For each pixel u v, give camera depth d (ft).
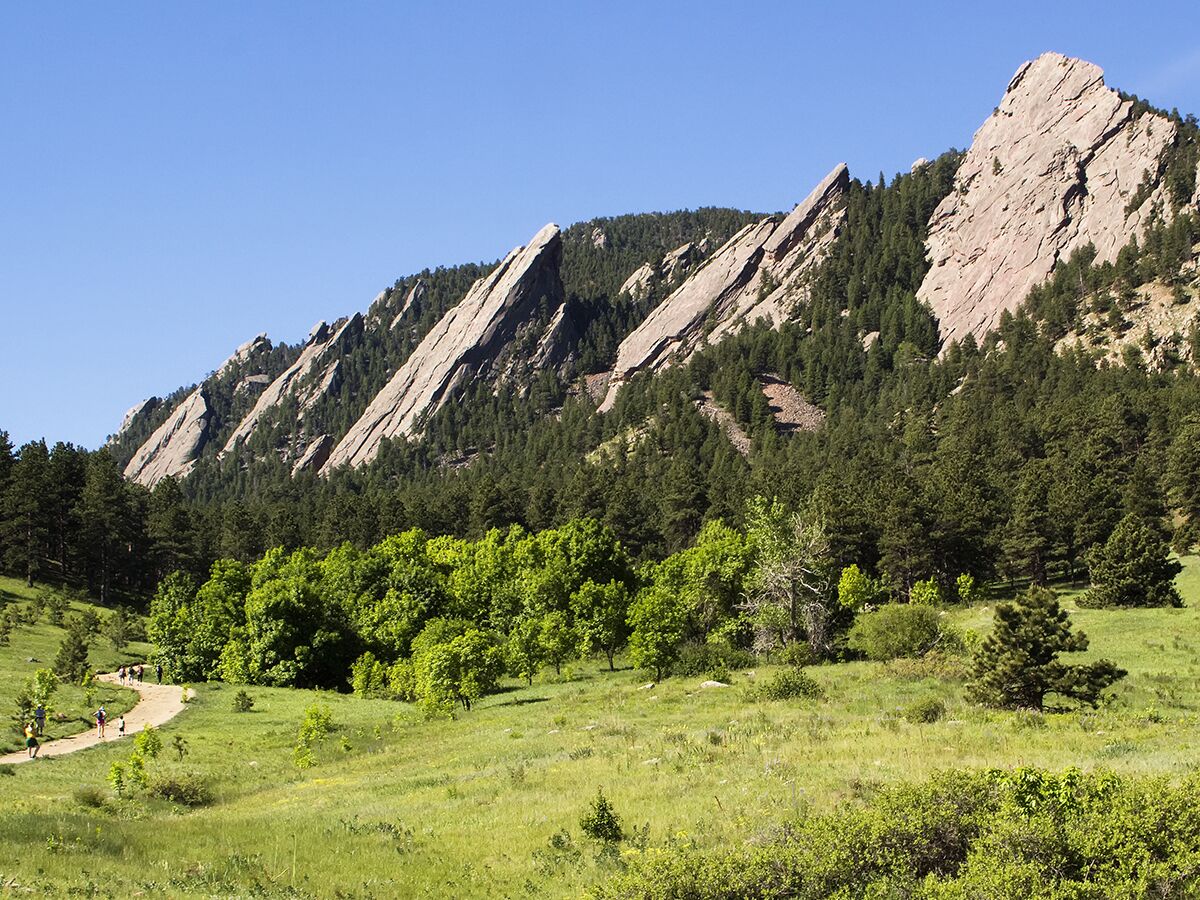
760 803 72.18
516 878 63.16
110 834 76.02
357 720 185.37
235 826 81.66
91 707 186.19
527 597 279.08
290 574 309.42
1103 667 122.21
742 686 167.43
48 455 447.42
